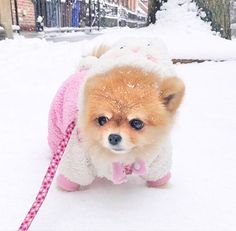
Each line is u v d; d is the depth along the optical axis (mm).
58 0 2986
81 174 361
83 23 3502
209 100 732
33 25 2463
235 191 382
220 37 1424
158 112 312
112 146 307
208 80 891
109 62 331
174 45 1175
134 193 375
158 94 320
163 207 349
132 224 320
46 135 548
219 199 365
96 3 3775
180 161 457
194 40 1287
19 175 409
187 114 648
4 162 445
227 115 645
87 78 341
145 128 310
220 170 432
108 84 315
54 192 374
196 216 334
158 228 315
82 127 334
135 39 382
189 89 811
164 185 391
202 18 1504
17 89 833
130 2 6191
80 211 339
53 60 1184
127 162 341
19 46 1349
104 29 3627
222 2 1480
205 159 464
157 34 1436
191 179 409
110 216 332
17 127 581
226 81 878
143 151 330
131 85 313
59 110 425
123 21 4961
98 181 404
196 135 550
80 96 344
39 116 641
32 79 936
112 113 307
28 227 292
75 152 355
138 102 307
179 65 1086
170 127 328
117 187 389
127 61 326
